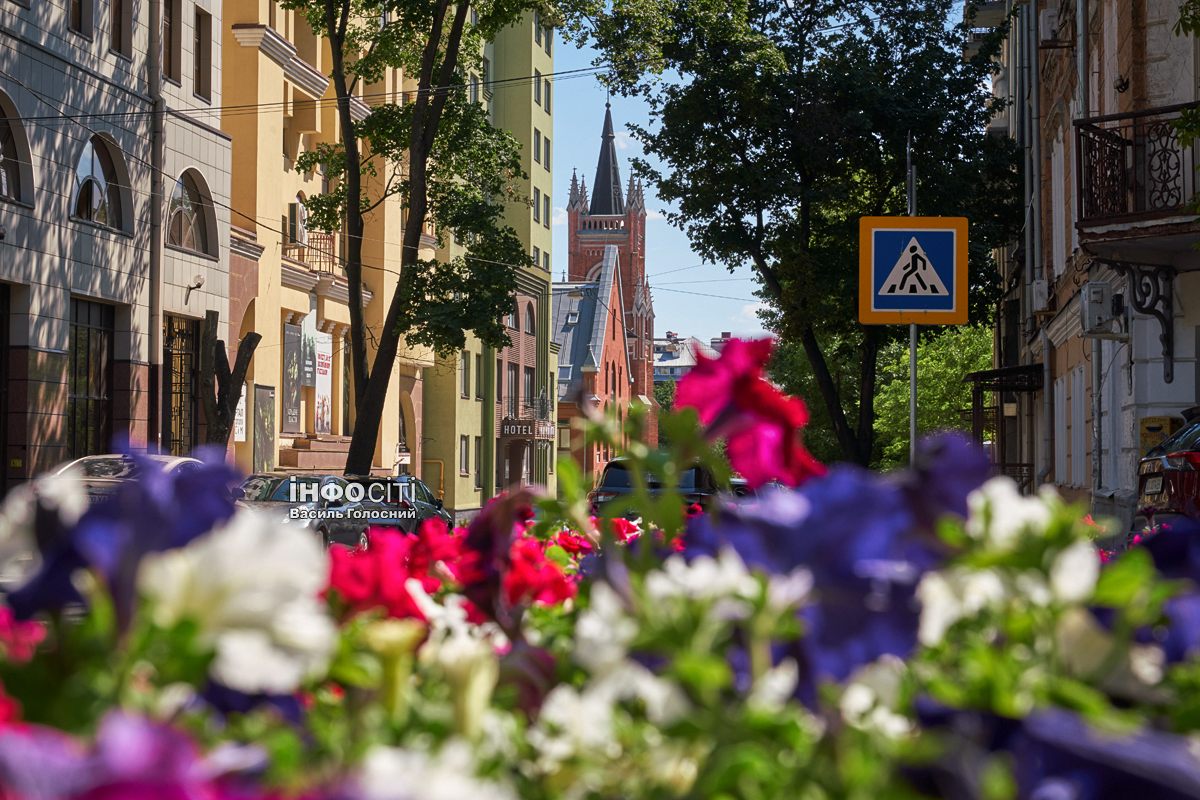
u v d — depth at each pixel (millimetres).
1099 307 15477
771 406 1442
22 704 861
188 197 26438
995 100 29562
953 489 1059
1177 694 1027
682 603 1043
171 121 25281
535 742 1022
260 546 902
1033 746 832
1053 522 1081
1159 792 788
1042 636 1062
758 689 960
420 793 705
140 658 849
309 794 696
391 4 25391
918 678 1043
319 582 925
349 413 38500
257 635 894
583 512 1586
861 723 937
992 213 30250
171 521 896
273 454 31609
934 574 1112
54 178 21453
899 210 29562
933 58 28688
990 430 40969
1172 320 14953
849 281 27922
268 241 31203
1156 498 11320
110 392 23953
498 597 1622
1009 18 29453
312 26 26859
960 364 44906
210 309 25391
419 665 1318
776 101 27734
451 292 26141
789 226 28891
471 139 26531
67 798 632
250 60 30344
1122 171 14297
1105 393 18578
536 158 56094
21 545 915
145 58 24703
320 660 917
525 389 57688
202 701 987
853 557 944
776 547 953
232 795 707
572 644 1451
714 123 28453
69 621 922
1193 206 11523
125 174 23812
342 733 972
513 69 54062
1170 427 15023
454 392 47688
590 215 110438
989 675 897
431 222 26922
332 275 35219
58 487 943
